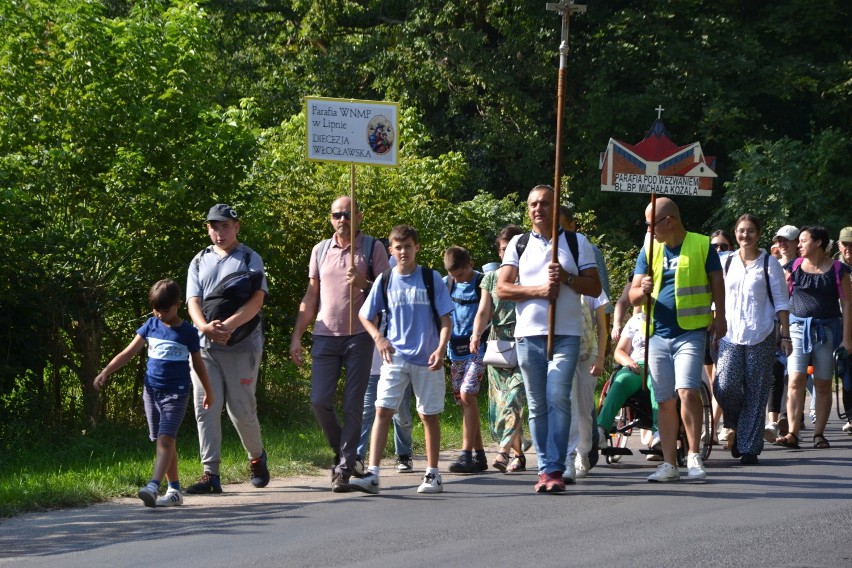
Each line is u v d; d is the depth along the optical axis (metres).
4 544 9.29
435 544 8.98
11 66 16.56
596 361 12.62
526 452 15.51
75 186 16.73
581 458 12.73
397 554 8.62
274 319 18.92
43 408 15.84
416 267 11.97
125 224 16.67
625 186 12.88
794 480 12.36
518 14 38.72
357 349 12.01
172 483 11.24
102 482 11.94
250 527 9.85
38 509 10.87
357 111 13.02
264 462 12.43
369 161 12.98
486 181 36.97
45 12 16.75
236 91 37.03
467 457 13.60
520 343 11.59
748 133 39.84
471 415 13.63
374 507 10.82
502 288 11.59
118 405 17.41
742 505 10.69
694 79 37.91
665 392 12.25
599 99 37.59
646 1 39.22
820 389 15.92
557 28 37.91
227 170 17.12
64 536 9.59
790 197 37.25
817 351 15.84
